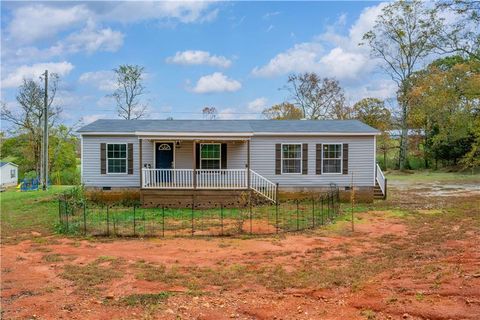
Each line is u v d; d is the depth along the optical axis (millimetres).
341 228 13227
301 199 19828
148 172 18578
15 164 44125
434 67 37156
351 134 19734
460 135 30906
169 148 20094
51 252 10398
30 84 40188
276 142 20000
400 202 19781
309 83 49156
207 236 12070
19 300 6777
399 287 6684
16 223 14781
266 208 17688
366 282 7242
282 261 9211
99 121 22172
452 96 28047
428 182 31375
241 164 20156
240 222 13977
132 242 11422
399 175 39125
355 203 19484
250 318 5848
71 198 17891
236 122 22203
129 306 6434
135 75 46688
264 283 7551
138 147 19859
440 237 11406
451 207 17672
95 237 12141
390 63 44219
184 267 8789
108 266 8938
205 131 18453
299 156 20031
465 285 6301
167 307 6355
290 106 51062
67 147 44312
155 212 16703
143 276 8102
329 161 20062
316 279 7672
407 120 41969
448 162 43469
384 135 44438
